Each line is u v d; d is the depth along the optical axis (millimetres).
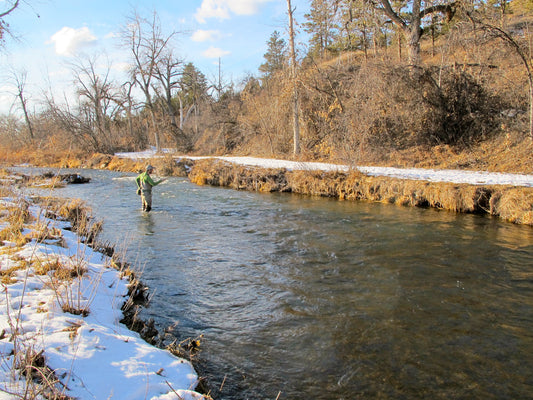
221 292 6176
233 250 8422
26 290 4523
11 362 2826
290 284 6480
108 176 24297
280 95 24203
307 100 24359
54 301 4281
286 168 18266
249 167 19359
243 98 31703
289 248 8484
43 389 2434
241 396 3668
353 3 21531
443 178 13320
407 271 6930
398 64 19125
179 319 5250
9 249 5895
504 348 4473
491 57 18781
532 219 9672
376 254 7910
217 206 13727
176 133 39062
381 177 14281
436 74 18891
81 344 3365
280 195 15875
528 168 13414
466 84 17797
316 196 15297
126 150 40250
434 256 7688
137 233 10000
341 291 6152
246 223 11000
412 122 18641
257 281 6629
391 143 18984
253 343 4660
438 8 20484
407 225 10117
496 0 24875
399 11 23234
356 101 19953
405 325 5039
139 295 5820
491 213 10898
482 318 5191
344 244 8664
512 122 16391
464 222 10242
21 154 34969
